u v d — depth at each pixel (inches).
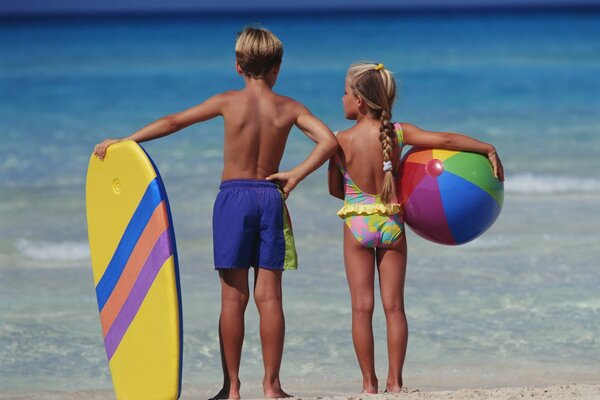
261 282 644.1
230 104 643.5
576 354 844.0
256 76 650.8
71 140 2212.1
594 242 1249.4
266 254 638.5
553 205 1498.5
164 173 1734.7
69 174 1772.9
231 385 651.5
